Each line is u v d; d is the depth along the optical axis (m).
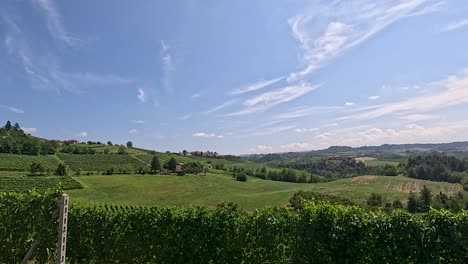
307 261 8.05
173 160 106.94
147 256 10.03
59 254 6.36
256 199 62.94
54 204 10.29
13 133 121.31
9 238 10.48
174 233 9.76
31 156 103.75
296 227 8.30
